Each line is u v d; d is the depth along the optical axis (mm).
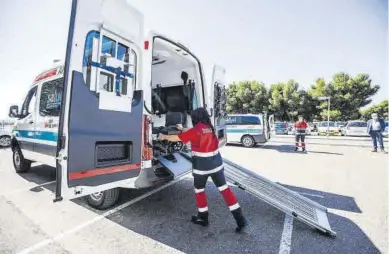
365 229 2959
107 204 3441
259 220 3207
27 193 4293
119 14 2572
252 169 6648
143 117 2930
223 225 3049
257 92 39125
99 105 2393
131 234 2805
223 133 5402
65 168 2146
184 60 4566
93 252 2438
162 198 4027
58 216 3305
